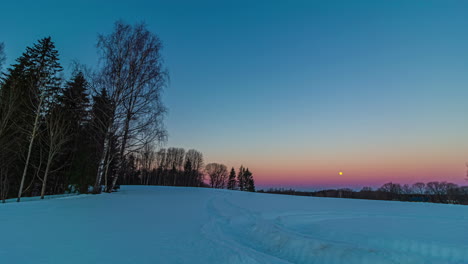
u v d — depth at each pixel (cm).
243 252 457
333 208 1120
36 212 763
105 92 1519
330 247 504
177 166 7625
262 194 2052
